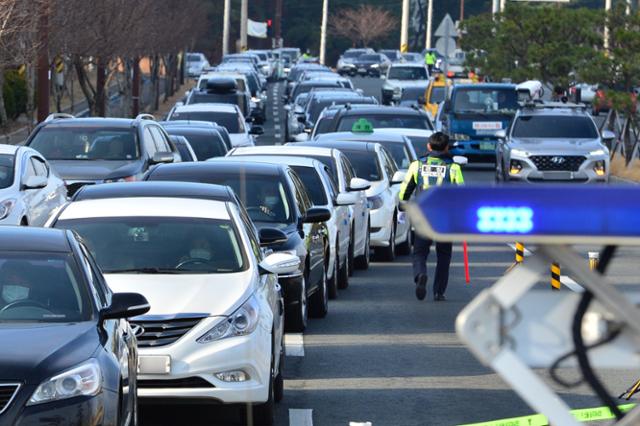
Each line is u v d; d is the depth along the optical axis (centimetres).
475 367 3288
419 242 4481
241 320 2581
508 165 8750
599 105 10156
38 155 5178
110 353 2119
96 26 10762
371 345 3619
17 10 7612
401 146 6575
